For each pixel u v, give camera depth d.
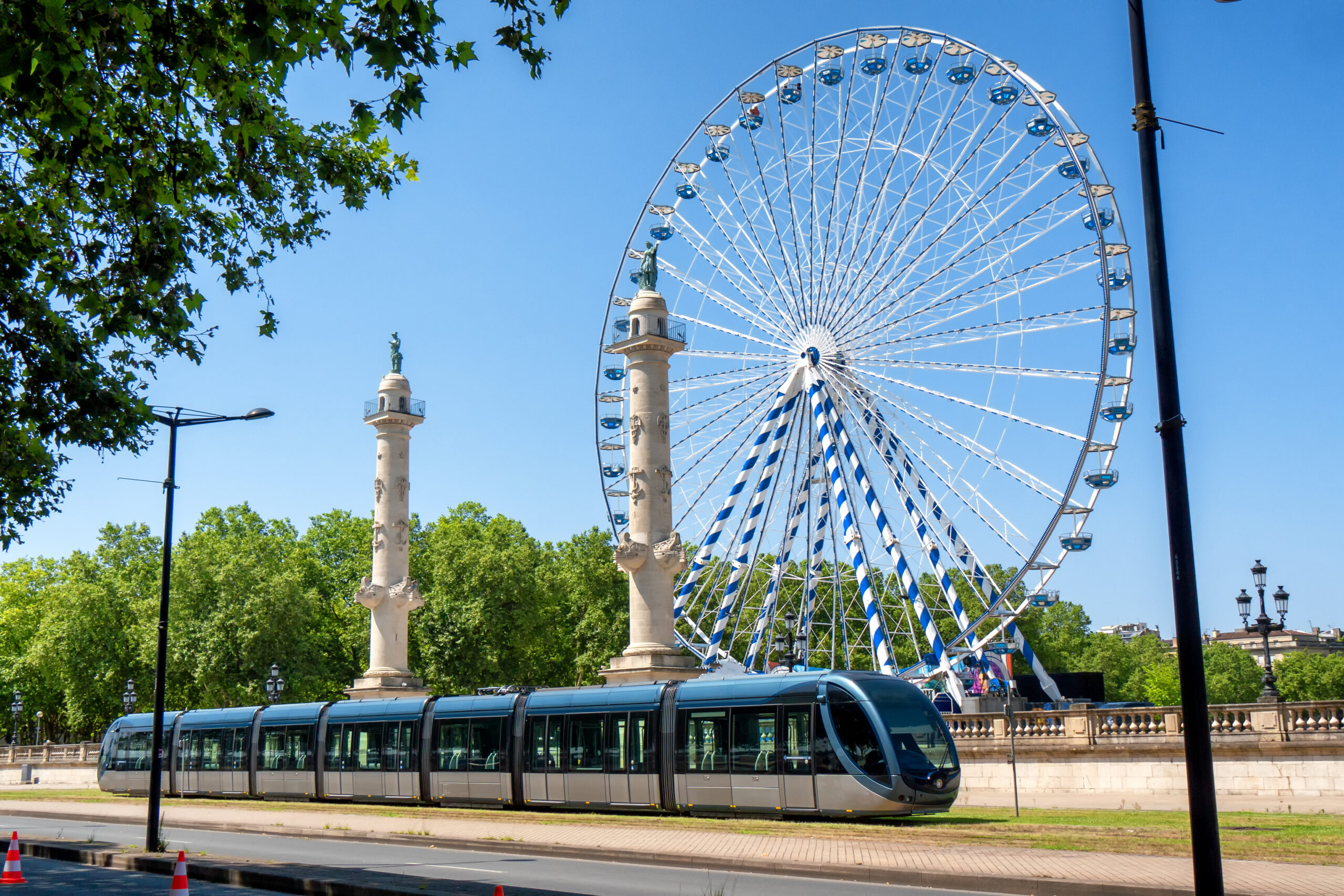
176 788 62.97
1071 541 61.12
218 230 26.72
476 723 48.19
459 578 99.38
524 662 99.75
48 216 25.19
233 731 60.12
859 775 36.12
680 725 41.19
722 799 39.47
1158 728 48.34
